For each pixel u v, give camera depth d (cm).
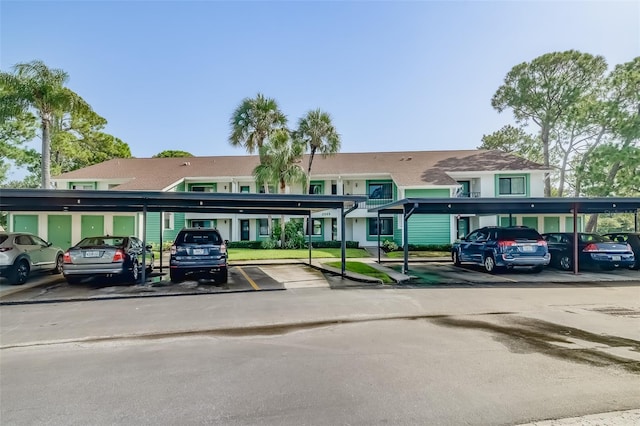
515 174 2528
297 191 2752
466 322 677
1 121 1953
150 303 875
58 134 3114
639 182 2220
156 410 348
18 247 1138
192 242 1140
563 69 2805
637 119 2239
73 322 697
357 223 2741
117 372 444
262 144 2423
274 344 554
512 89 3020
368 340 568
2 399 373
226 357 496
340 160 2923
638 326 643
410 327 645
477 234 1497
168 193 1037
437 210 1655
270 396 375
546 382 405
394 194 2669
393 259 1914
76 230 1841
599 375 424
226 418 332
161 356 503
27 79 1927
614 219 3972
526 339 567
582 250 1378
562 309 782
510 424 319
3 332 631
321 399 368
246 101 2381
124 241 1188
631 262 1341
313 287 1099
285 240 2550
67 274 1062
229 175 2723
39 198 1053
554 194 3638
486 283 1149
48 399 372
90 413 343
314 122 2397
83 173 2766
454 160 2772
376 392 382
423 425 318
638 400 362
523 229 1365
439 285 1120
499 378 417
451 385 398
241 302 878
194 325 671
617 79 2420
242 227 2791
